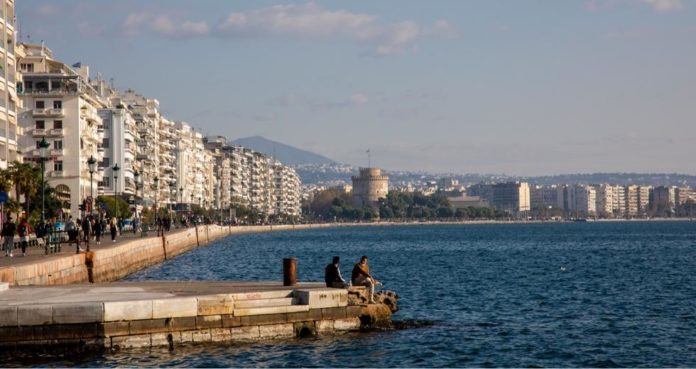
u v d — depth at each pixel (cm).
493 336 6431
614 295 9706
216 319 5516
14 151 15462
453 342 6081
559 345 6112
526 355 5744
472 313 7912
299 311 5822
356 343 5769
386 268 15300
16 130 15662
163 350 5288
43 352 5072
